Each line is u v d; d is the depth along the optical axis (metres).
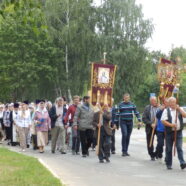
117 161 16.75
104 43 49.22
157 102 17.42
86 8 49.88
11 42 51.28
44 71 51.69
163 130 16.38
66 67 51.69
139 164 15.89
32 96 55.28
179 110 14.49
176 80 16.84
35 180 10.91
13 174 11.95
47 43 51.16
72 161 16.53
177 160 17.03
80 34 49.41
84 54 49.84
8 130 25.75
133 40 50.47
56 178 11.31
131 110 18.81
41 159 16.55
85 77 51.12
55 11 49.59
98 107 16.48
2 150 19.34
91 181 11.62
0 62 51.66
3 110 27.67
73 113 20.20
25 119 21.17
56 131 20.03
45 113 20.41
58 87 53.56
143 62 51.03
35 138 21.81
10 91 52.97
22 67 50.78
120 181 11.76
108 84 17.66
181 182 11.85
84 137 18.31
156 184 11.41
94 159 17.42
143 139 29.33
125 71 50.16
